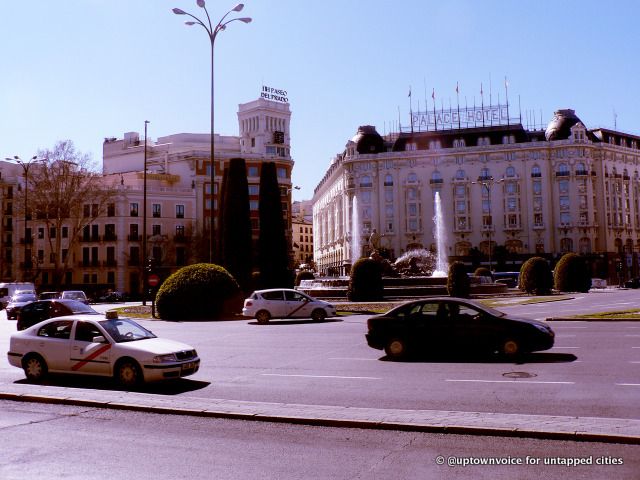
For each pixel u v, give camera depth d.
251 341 21.30
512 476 6.49
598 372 12.79
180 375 12.70
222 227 43.69
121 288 81.50
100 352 13.02
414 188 106.94
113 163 108.25
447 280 42.50
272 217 41.16
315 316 29.53
